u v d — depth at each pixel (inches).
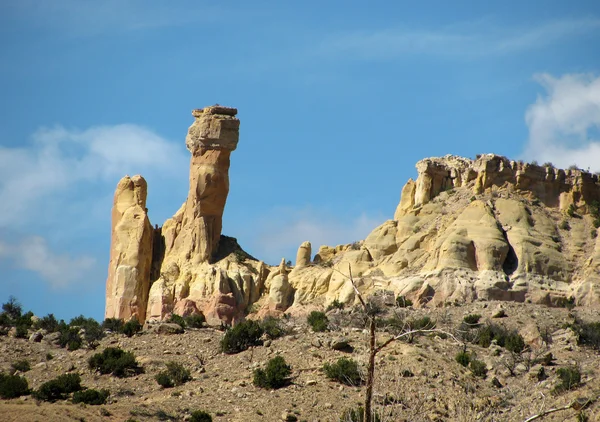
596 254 6023.6
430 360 4566.9
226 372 4626.0
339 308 5930.1
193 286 6387.8
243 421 3941.9
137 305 6437.0
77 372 4682.6
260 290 6481.3
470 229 6136.8
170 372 4574.3
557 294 5826.8
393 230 6466.5
